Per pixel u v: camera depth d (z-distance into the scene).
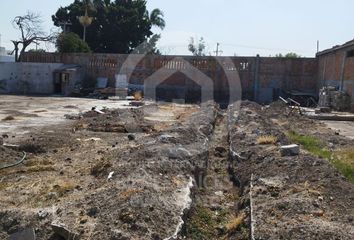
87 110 21.38
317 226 5.43
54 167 8.98
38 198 6.80
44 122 16.12
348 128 17.66
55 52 38.78
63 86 34.81
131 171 7.56
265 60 33.28
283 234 5.27
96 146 11.42
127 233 5.21
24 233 5.51
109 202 6.07
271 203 6.34
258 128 13.44
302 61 33.09
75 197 6.73
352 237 5.15
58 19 49.25
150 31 49.06
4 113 18.66
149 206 5.86
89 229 5.39
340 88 26.34
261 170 8.27
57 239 5.42
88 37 48.03
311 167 7.86
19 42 41.31
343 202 6.33
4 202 6.61
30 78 35.47
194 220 6.52
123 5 49.38
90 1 47.31
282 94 33.19
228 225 6.45
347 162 9.88
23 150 10.67
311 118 20.97
